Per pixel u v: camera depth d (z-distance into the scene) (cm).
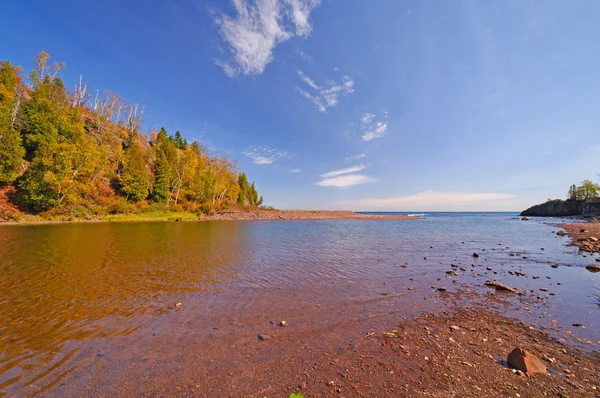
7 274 1058
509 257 1547
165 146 6425
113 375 437
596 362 472
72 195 3725
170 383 416
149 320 663
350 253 1673
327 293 891
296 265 1313
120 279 1020
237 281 1024
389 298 846
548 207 9019
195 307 754
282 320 671
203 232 2866
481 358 493
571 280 1049
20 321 648
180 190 6097
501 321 667
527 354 469
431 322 664
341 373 445
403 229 3712
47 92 4894
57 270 1128
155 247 1777
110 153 5547
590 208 7569
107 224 3422
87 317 677
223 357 495
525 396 382
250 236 2612
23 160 3928
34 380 422
